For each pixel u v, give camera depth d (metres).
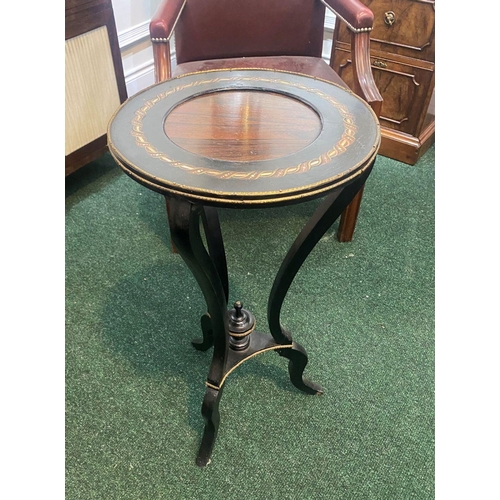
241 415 1.04
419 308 1.30
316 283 1.37
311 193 0.65
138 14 2.00
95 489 0.92
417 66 1.71
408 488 0.92
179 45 1.48
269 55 1.58
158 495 0.91
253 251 1.48
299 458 0.97
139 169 0.67
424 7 1.59
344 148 0.74
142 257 1.46
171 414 1.05
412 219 1.63
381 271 1.42
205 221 0.96
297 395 1.09
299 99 0.90
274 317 0.93
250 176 0.66
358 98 0.90
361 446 0.99
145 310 1.29
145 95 0.90
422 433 1.02
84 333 1.22
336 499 0.91
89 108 1.61
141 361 1.16
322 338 1.22
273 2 1.48
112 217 1.61
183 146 0.74
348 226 1.47
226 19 1.48
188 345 1.20
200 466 0.95
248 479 0.94
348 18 1.31
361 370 1.14
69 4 1.40
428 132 1.93
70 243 1.50
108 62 1.63
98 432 1.01
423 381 1.12
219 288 0.81
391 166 1.91
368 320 1.27
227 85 0.94
